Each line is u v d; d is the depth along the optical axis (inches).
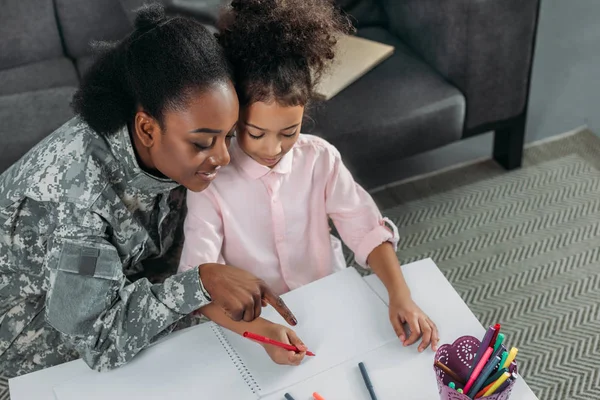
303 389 40.6
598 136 94.7
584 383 65.9
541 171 89.4
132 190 46.6
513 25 76.4
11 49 81.4
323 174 52.4
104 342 42.8
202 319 67.9
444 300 46.3
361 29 89.1
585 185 86.9
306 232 54.5
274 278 55.3
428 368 41.7
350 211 52.9
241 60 42.8
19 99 76.3
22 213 45.9
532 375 66.9
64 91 77.7
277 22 42.6
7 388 67.1
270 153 45.7
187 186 43.4
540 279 76.0
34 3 80.9
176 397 40.8
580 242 79.8
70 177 42.8
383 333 43.9
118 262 43.6
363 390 40.4
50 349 52.2
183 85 38.4
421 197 86.7
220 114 39.2
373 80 79.0
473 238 81.0
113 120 42.0
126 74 40.4
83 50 85.0
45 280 49.0
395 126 75.6
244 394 40.6
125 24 84.7
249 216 52.6
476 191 87.1
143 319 42.8
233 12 44.6
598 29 112.6
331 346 43.1
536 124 97.0
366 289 46.9
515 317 72.2
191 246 50.5
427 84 78.9
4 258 47.9
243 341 43.7
